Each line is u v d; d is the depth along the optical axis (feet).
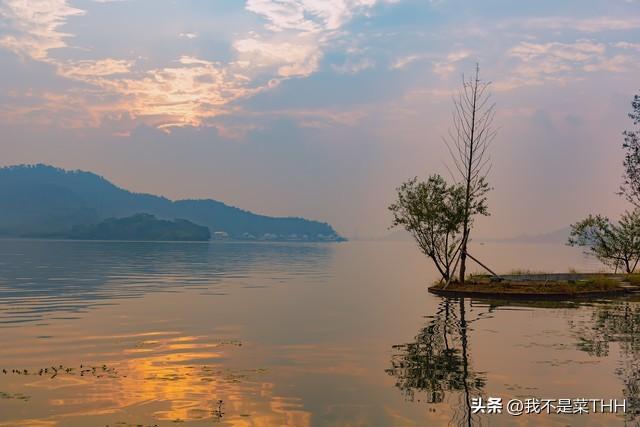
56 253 358.84
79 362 47.96
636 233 140.36
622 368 45.24
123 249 479.00
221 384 40.70
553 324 69.62
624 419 33.14
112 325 69.62
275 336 61.36
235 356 50.52
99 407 35.22
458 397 37.37
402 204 123.95
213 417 33.32
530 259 373.40
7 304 91.71
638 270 149.28
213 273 184.03
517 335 61.26
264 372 44.29
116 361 48.42
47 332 63.93
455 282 125.29
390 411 34.40
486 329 65.98
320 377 42.73
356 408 35.01
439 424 32.19
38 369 45.29
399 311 84.28
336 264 275.80
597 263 304.09
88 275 164.76
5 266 209.36
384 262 314.55
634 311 83.82
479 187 122.31
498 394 37.96
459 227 123.03
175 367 46.14
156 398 37.19
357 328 67.26
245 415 33.68
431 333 63.10
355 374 43.57
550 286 112.47
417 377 42.55
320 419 32.96
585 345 55.21
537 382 41.04
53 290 116.67
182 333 63.52
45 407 35.17
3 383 40.93
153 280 148.77
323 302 97.45
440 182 122.11
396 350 53.06
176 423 32.24
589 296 108.68
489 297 107.65
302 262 293.02
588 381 41.34
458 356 50.24
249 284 138.82
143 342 57.67
